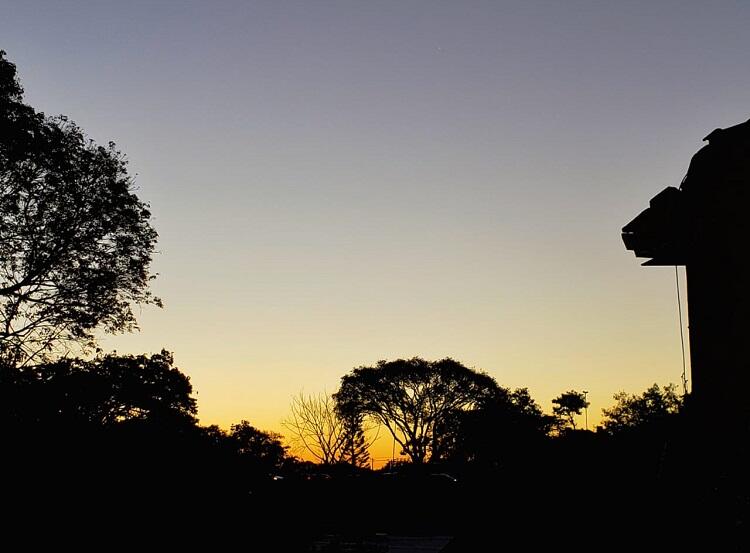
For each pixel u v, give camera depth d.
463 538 9.90
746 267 9.02
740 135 9.23
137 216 31.19
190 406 36.41
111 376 30.36
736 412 8.91
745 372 8.89
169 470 20.97
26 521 18.39
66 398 26.28
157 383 32.94
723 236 9.45
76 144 30.33
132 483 20.11
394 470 43.59
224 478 22.16
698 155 9.74
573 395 60.59
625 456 10.52
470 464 39.00
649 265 11.59
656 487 8.99
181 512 20.42
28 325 29.55
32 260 29.12
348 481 32.66
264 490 24.12
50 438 20.75
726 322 9.31
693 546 7.49
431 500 31.19
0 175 28.48
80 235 29.92
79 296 30.14
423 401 70.69
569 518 9.23
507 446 13.48
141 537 19.41
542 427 54.94
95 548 18.69
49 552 18.08
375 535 26.75
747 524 6.95
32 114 28.84
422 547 25.28
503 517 9.85
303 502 24.86
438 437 68.50
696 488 8.12
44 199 29.30
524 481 10.38
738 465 7.59
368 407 70.25
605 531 8.73
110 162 30.80
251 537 21.39
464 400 70.31
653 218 10.74
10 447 19.98
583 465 10.48
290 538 22.64
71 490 19.30
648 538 8.15
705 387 9.58
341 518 30.20
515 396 67.25
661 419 10.99
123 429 21.86
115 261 30.98
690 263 10.18
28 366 27.58
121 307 31.20
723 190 9.46
